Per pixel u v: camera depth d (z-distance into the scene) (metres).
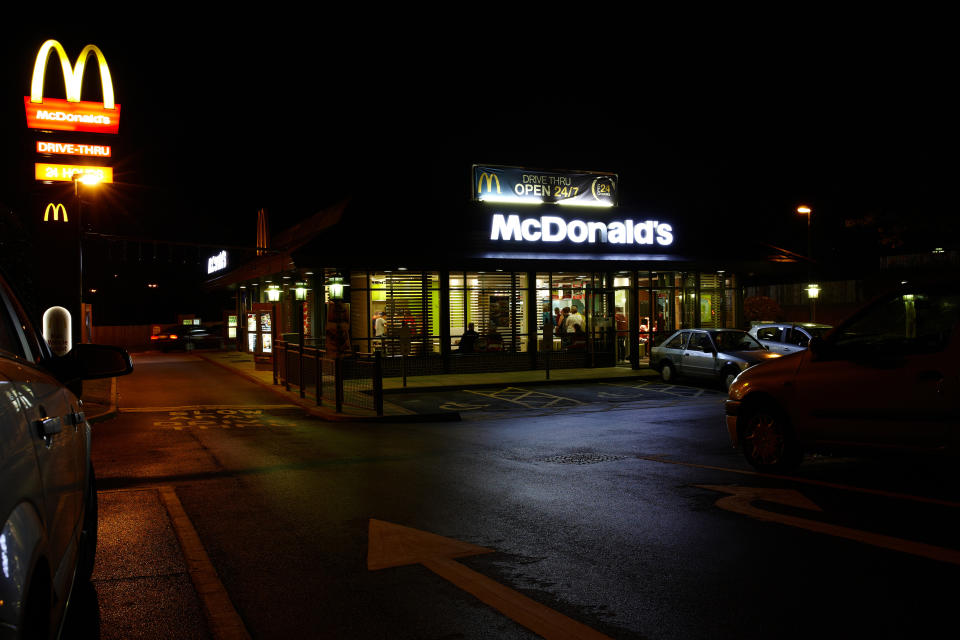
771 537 5.41
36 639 2.08
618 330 25.92
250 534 5.81
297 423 13.70
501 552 5.24
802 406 7.47
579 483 7.70
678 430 12.04
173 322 62.19
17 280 14.13
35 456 2.26
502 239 22.39
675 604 4.16
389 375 21.55
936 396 6.24
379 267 21.14
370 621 4.01
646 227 24.52
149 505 6.77
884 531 5.49
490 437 11.63
